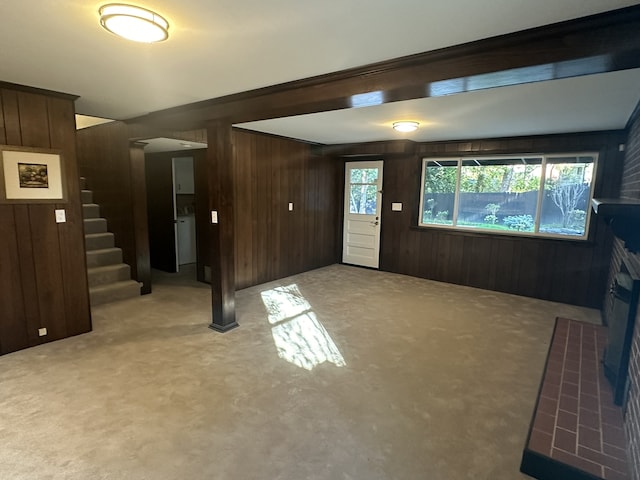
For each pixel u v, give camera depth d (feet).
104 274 14.97
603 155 14.14
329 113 11.67
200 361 9.62
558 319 12.13
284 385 8.55
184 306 14.07
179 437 6.72
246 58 6.97
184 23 5.55
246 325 12.21
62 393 8.04
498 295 16.29
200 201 17.46
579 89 8.61
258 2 4.90
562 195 15.40
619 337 7.61
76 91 9.69
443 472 6.03
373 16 5.26
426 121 12.77
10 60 7.30
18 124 9.60
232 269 11.78
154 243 21.01
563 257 15.24
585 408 7.17
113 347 10.39
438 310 14.08
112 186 16.02
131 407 7.58
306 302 14.87
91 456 6.21
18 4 5.01
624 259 9.16
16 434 6.71
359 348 10.61
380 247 20.81
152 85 8.94
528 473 6.01
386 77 7.22
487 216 17.38
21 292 10.02
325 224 21.49
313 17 5.34
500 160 16.76
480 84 6.78
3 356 9.73
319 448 6.53
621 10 4.96
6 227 9.65
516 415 7.59
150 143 15.78
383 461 6.25
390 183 20.07
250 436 6.79
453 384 8.75
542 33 5.56
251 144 16.37
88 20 5.52
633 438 5.70
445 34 5.84
